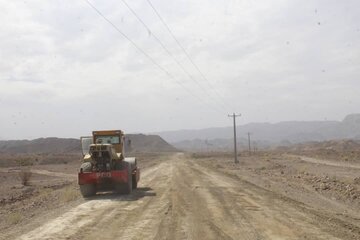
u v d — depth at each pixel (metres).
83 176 21.64
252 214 14.80
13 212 18.20
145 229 12.35
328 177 31.17
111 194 22.59
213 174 38.19
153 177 35.69
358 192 21.22
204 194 21.12
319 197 20.41
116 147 24.03
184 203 17.78
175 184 27.59
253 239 10.91
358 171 38.91
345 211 16.16
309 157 76.56
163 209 16.19
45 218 15.16
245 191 22.62
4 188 33.19
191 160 84.94
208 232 11.77
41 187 33.28
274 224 12.91
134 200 19.42
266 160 71.44
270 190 23.25
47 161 88.75
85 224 13.45
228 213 15.05
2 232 12.87
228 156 107.88
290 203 17.77
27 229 13.07
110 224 13.34
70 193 22.30
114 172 21.77
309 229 12.16
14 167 69.62
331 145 160.12
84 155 23.88
